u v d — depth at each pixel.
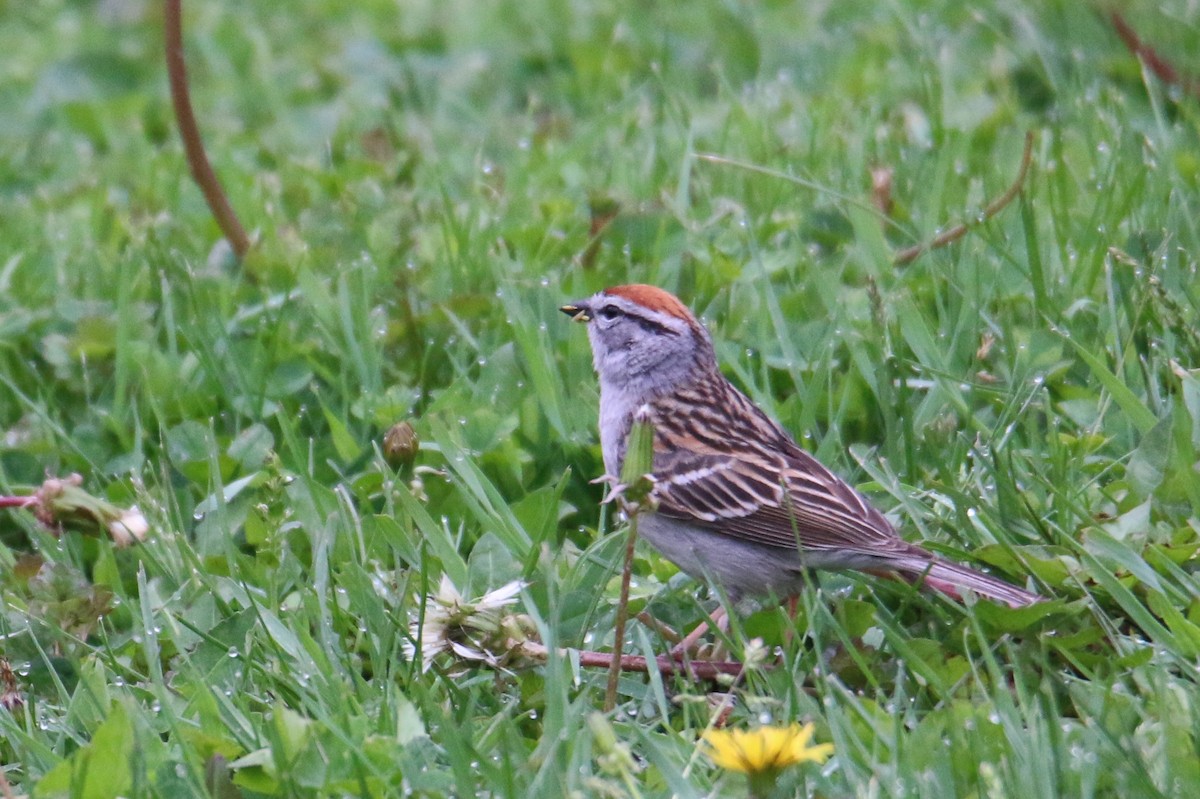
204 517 9.75
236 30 20.30
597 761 7.00
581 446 10.27
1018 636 8.06
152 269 12.59
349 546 9.05
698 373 9.59
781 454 9.16
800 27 18.36
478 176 13.77
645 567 9.33
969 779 6.66
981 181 13.38
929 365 10.40
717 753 6.81
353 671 7.91
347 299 11.39
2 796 6.87
